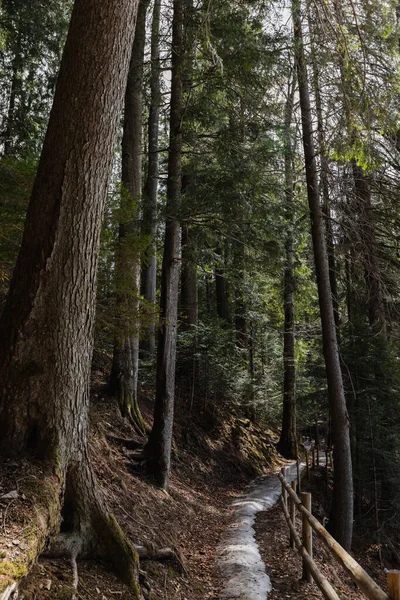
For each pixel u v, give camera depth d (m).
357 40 7.82
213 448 13.98
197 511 9.20
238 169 8.95
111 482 7.12
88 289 4.41
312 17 8.43
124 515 6.22
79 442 4.32
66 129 4.30
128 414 10.21
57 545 3.76
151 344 15.63
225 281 20.36
